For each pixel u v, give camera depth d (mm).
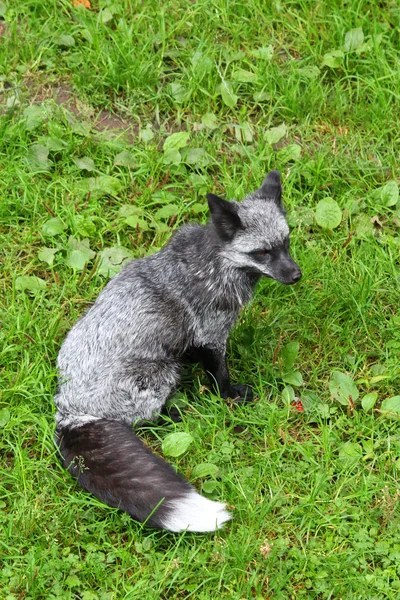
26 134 3432
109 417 2834
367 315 3109
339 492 2768
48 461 2791
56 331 3018
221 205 2824
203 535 2689
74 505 2723
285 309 3131
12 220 3266
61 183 3324
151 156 3398
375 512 2729
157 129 3527
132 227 3260
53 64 3609
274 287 3154
